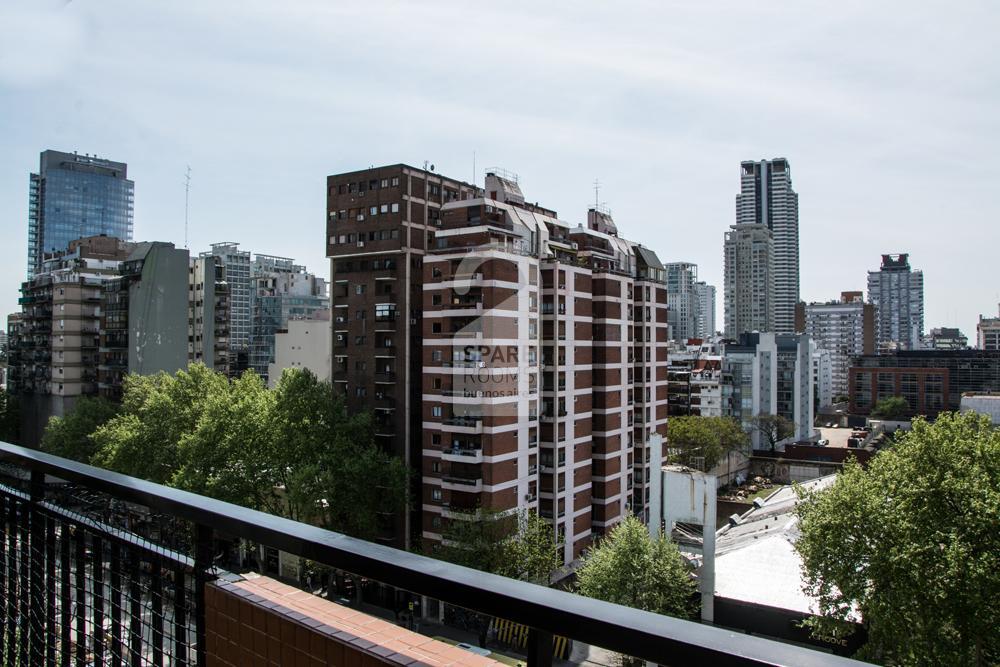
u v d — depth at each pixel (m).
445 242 58.31
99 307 94.50
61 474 5.08
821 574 34.97
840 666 1.97
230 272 162.88
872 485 33.41
